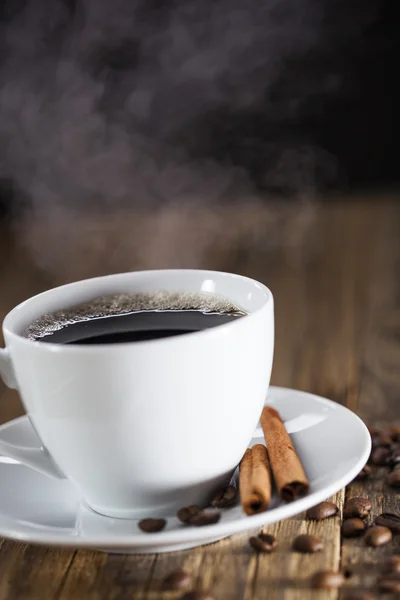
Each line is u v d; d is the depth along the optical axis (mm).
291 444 704
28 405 669
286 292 1700
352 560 619
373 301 1574
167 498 666
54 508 694
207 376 617
